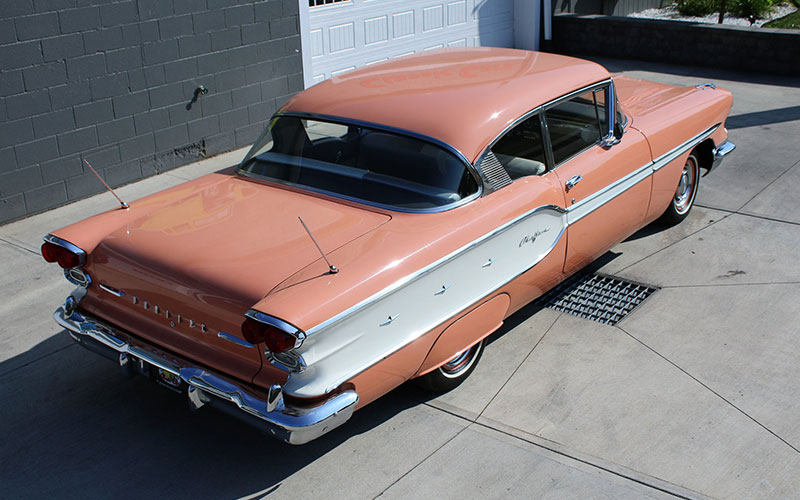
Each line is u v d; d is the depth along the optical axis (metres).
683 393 4.14
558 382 4.29
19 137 6.61
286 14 8.52
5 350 4.80
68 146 6.97
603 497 3.43
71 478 3.69
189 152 8.05
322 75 9.58
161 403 4.29
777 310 4.92
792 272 5.39
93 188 7.28
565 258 4.64
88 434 4.02
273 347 3.06
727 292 5.17
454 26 11.38
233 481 3.65
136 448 3.91
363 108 4.37
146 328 3.71
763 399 4.06
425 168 4.00
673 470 3.57
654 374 4.32
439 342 3.82
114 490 3.60
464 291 3.88
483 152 4.08
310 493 3.55
